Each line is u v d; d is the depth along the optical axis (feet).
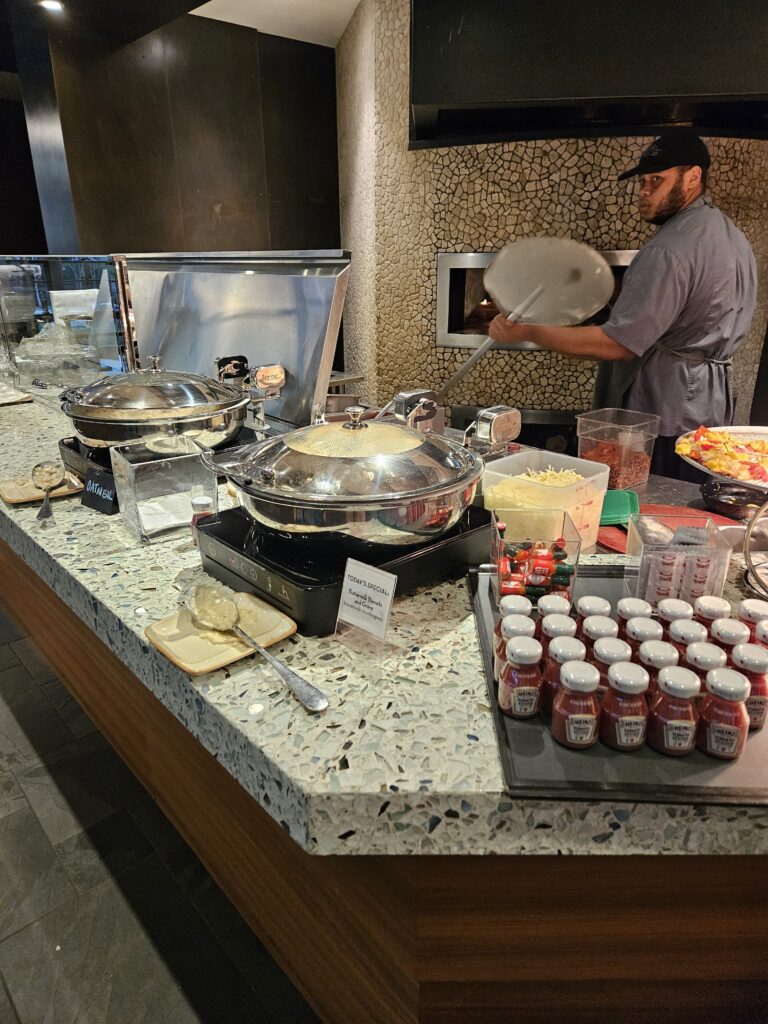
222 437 4.51
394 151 11.47
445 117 10.44
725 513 4.38
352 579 2.78
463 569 3.44
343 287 4.81
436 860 2.42
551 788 2.06
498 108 9.46
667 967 2.72
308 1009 3.70
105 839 4.89
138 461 4.13
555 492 3.57
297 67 13.80
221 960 3.99
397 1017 2.94
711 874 2.49
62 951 4.05
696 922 2.60
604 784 2.07
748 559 3.11
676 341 6.81
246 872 3.72
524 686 2.32
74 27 10.44
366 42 11.22
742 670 2.31
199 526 3.42
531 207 11.03
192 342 6.03
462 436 4.61
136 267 6.63
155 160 12.18
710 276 6.41
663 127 10.22
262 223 14.15
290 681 2.55
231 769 2.48
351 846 2.13
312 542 2.95
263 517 2.97
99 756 5.75
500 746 2.24
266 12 12.06
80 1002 3.77
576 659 2.27
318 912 3.16
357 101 12.54
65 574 3.59
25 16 10.13
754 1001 2.85
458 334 12.18
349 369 15.58
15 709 6.39
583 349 6.78
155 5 9.53
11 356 8.21
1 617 7.98
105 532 4.06
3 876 4.59
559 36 7.70
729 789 2.06
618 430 4.94
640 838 2.08
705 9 7.26
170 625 2.92
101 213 11.76
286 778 2.15
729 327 6.73
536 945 2.63
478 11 7.78
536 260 6.82
